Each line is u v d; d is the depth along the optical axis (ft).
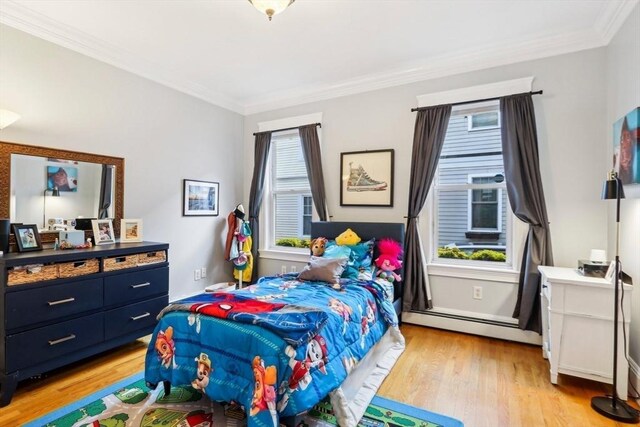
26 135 8.64
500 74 10.30
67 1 7.84
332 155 13.38
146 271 9.66
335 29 9.13
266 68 11.60
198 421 6.20
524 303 9.56
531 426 6.17
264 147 14.94
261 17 8.52
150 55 10.68
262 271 15.25
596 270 7.68
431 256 11.55
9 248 7.89
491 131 10.86
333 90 13.19
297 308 6.66
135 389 7.33
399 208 12.00
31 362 7.21
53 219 9.18
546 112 9.70
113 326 8.83
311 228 13.19
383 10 8.20
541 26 8.89
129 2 7.91
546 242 9.42
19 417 6.33
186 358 6.33
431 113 11.14
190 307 6.66
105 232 10.05
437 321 11.19
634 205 7.34
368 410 6.64
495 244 10.87
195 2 7.91
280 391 5.34
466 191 11.26
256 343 5.61
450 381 7.79
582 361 7.37
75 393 7.19
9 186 8.34
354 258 10.59
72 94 9.56
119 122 10.77
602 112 9.05
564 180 9.50
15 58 8.42
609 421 6.31
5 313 6.84
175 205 12.64
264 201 15.29
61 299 7.73
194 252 13.42
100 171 10.26
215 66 11.49
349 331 7.24
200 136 13.60
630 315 7.10
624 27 7.88
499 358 8.98
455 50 10.30
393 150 12.05
